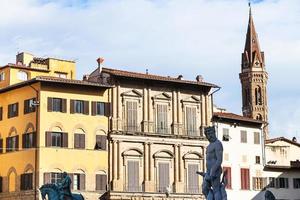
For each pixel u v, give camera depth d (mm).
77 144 69875
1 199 71375
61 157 68625
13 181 70250
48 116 68750
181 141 76125
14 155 70750
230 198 78875
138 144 73438
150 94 75562
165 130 75625
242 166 81125
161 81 76000
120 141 72312
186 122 77375
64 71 81688
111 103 72875
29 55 84562
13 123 71812
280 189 84312
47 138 68188
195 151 76875
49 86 69312
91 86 71500
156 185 73500
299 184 85938
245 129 82688
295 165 87750
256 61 166625
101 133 71562
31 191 67188
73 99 70562
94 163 70375
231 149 80312
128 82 74375
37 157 67375
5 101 73625
